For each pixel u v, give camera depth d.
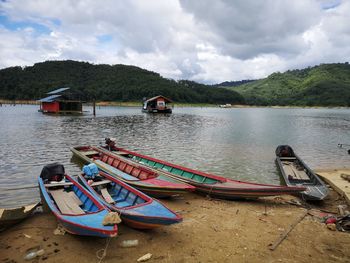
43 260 7.62
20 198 12.64
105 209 8.98
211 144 28.03
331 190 14.70
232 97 179.50
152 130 37.62
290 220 10.45
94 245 8.41
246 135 35.56
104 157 18.34
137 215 8.73
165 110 74.81
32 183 14.73
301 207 12.11
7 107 93.62
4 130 34.03
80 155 18.70
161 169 15.23
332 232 9.51
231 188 12.33
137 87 136.38
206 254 8.02
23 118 51.47
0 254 7.91
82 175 12.73
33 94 118.19
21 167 17.70
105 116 61.25
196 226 9.79
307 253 8.17
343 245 8.65
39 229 9.43
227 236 9.09
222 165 19.78
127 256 7.86
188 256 7.90
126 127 40.34
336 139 33.72
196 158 21.72
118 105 123.31
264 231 9.49
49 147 24.16
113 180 12.10
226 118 66.50
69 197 10.86
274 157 22.50
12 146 24.27
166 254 7.98
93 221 8.17
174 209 11.48
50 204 9.54
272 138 33.47
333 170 19.03
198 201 12.58
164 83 151.12
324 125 52.41
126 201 10.91
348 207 12.06
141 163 16.34
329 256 8.04
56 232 9.12
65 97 66.00
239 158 22.00
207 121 55.69
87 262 7.56
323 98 170.75
